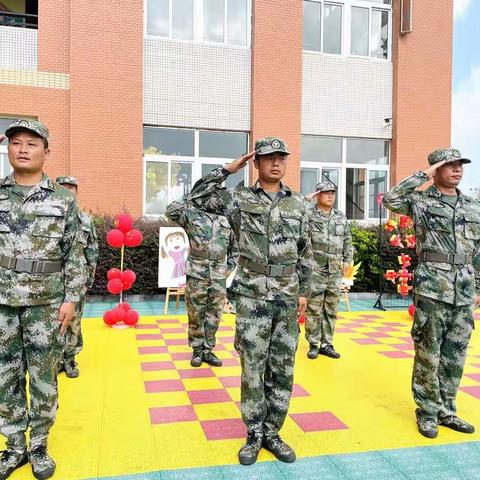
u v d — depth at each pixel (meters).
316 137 12.18
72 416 3.53
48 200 2.74
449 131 12.43
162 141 11.23
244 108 11.48
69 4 10.34
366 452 3.04
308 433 3.31
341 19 12.24
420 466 2.87
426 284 3.39
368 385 4.36
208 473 2.75
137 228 9.38
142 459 2.89
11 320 2.69
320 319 5.27
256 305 2.97
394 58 12.29
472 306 3.43
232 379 4.45
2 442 3.07
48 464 2.69
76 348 4.48
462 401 4.02
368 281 10.41
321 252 5.21
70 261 2.83
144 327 6.75
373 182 12.58
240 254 3.08
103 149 10.39
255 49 11.29
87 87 10.29
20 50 10.23
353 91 12.18
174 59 11.05
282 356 3.02
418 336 3.44
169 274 8.13
